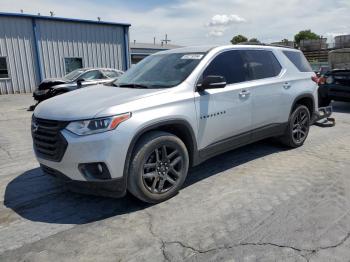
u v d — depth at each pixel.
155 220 3.34
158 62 4.61
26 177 4.64
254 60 4.92
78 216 3.48
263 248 2.80
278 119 5.25
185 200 3.78
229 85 4.39
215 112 4.14
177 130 3.91
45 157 3.50
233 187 4.11
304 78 5.75
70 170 3.31
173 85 3.91
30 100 15.66
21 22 19.12
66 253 2.82
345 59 11.15
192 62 4.23
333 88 9.35
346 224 3.17
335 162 4.99
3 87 19.09
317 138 6.54
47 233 3.15
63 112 3.38
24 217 3.48
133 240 2.99
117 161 3.26
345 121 8.31
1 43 18.67
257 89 4.74
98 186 3.29
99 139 3.18
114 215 3.48
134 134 3.33
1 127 8.59
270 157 5.28
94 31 21.98
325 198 3.74
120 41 23.34
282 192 3.93
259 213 3.42
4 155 5.82
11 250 2.88
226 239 2.96
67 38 20.92
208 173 4.61
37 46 19.81
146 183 3.57
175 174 3.81
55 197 3.95
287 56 5.60
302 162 5.01
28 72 19.78
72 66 21.48
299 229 3.09
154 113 3.51
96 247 2.90
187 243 2.92
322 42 34.16
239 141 4.64
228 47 4.61
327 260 2.62
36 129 3.56
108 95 3.73
